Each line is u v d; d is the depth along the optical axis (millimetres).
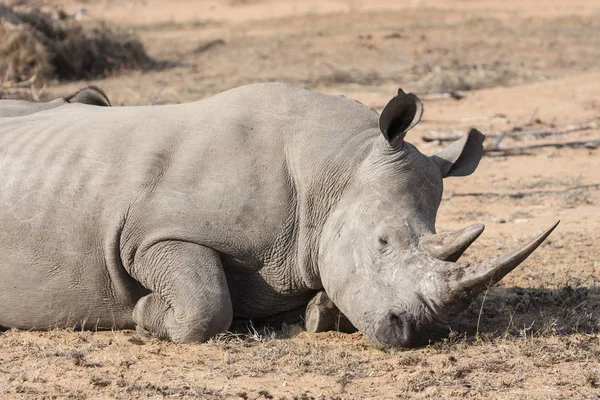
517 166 33031
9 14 50875
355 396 13172
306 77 51281
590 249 22141
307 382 13820
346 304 15141
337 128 16094
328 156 15789
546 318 16641
